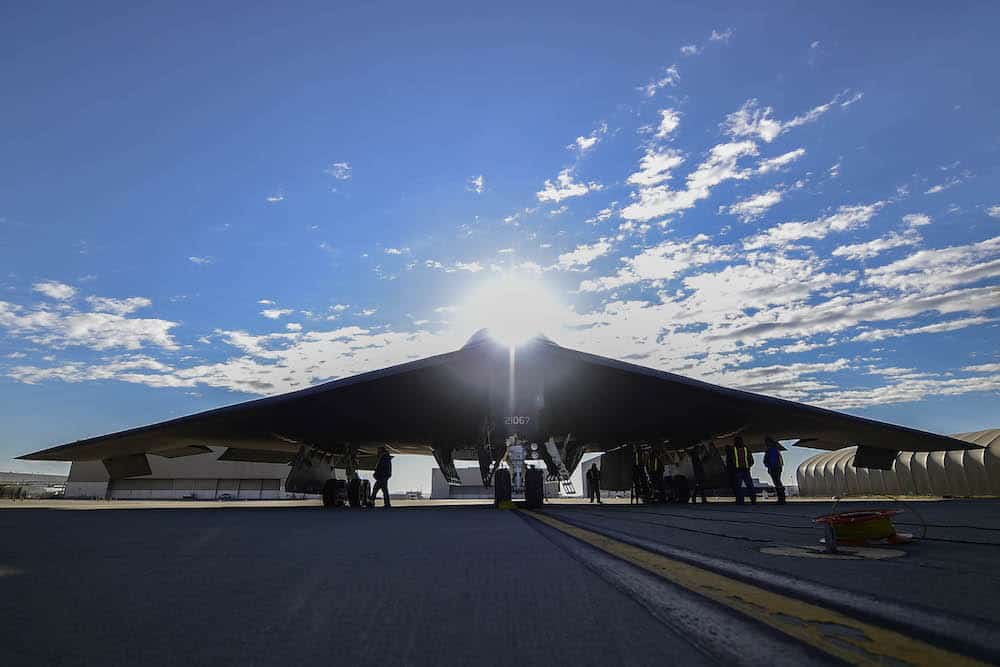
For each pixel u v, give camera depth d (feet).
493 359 48.62
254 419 51.55
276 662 6.40
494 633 7.40
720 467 57.98
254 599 9.77
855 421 53.21
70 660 6.57
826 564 11.85
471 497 238.48
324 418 55.47
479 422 58.39
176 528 24.86
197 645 7.10
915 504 46.70
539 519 30.04
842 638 6.61
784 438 67.21
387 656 6.54
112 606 9.31
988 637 6.40
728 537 18.10
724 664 5.90
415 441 68.69
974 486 108.47
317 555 15.17
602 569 12.00
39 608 9.20
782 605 8.33
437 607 8.95
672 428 64.49
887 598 8.44
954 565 11.57
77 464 189.98
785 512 35.53
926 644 6.30
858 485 141.79
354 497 54.65
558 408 58.49
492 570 12.28
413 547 16.69
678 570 11.48
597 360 49.83
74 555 15.65
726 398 51.37
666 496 65.36
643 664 6.00
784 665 5.74
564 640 6.99
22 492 118.73
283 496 203.62
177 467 196.13
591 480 89.35
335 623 8.09
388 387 51.62
